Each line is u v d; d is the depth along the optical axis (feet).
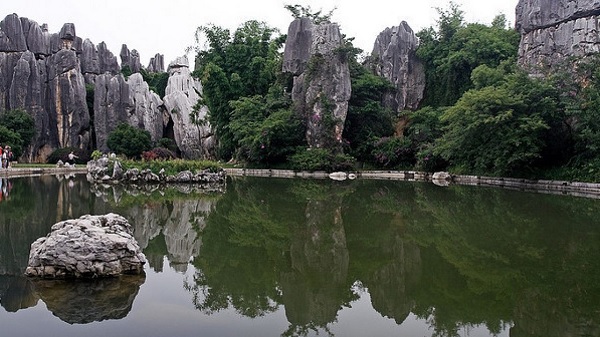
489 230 37.09
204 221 41.16
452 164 96.63
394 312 19.71
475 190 68.18
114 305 20.10
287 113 119.44
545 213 45.16
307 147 117.91
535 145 70.95
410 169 110.52
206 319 18.71
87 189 67.26
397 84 141.59
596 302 20.86
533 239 33.60
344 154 115.44
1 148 111.24
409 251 30.25
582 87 70.59
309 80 119.55
